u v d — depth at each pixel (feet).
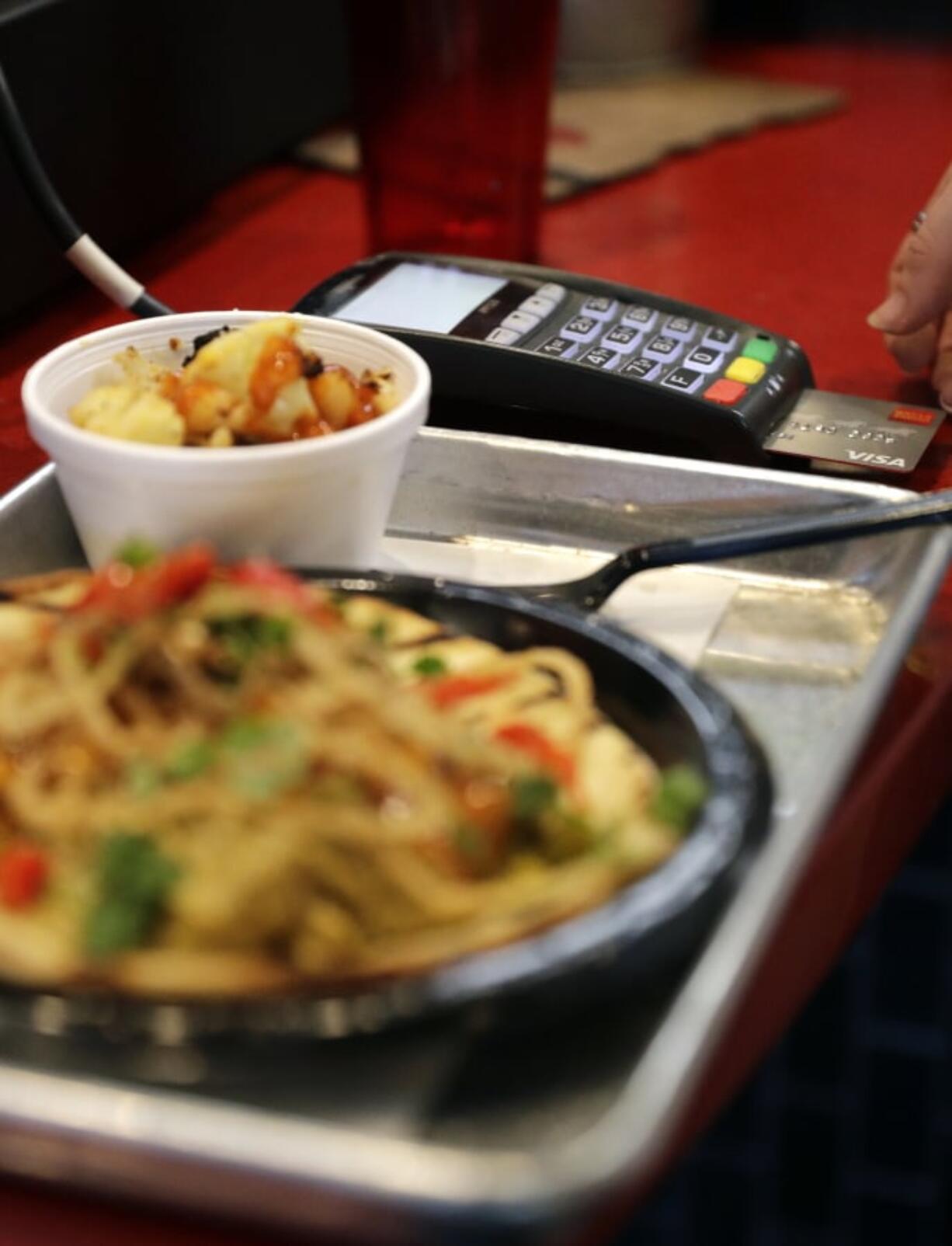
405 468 2.86
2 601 2.18
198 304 4.01
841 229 4.61
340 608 2.13
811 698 2.33
